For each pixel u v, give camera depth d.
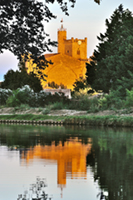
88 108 52.56
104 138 24.58
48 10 8.11
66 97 63.16
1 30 8.05
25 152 17.38
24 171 12.58
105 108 47.19
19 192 9.76
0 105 65.56
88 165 13.78
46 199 9.11
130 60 51.19
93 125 40.72
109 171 12.60
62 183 10.82
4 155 16.36
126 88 47.44
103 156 16.09
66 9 8.07
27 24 8.11
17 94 62.97
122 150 18.09
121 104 45.91
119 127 37.50
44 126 39.72
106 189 10.11
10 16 7.95
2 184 10.66
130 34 56.88
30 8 8.05
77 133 28.97
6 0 7.80
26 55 8.25
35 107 62.72
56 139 23.86
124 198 9.27
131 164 13.97
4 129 34.06
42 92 64.12
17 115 52.56
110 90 55.81
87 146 19.86
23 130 32.66
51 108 54.31
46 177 11.65
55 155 16.42
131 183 10.87
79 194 9.63
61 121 44.66
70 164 14.02
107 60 59.94
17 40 8.12
